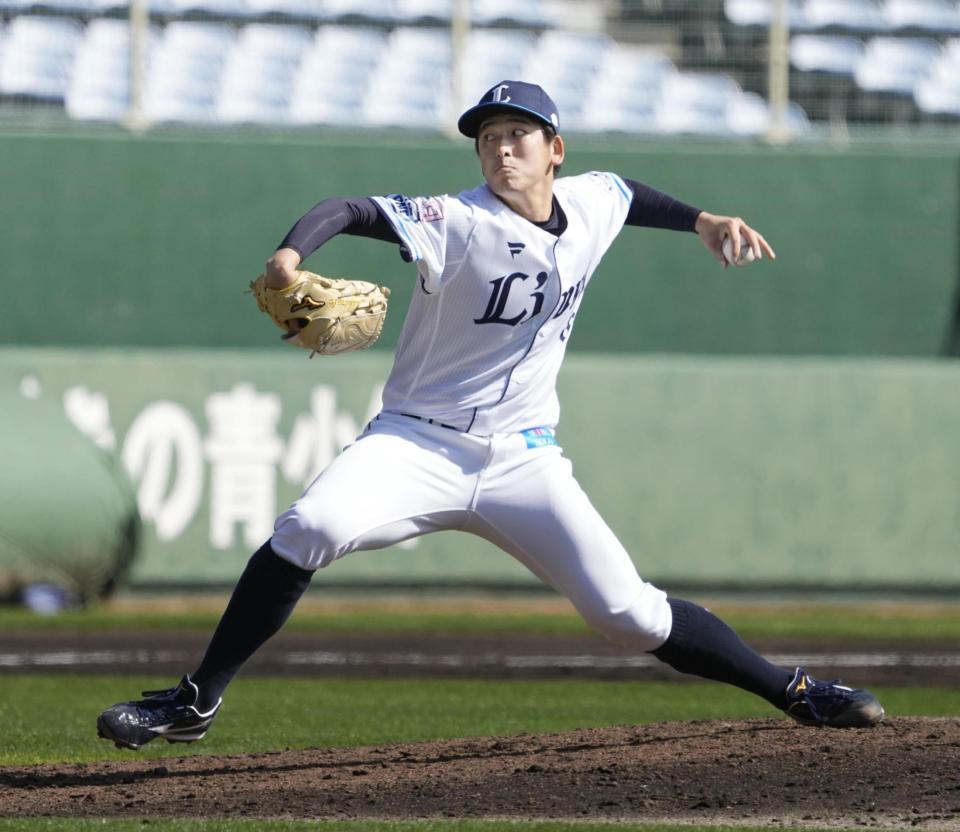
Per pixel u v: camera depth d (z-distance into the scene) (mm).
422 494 14656
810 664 33656
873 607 48719
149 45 53531
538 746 17219
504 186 14250
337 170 52656
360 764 16516
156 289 51938
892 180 54094
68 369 47250
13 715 24562
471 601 47938
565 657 35312
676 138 54344
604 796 14523
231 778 15805
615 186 15445
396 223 13938
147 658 34219
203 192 52156
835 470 49000
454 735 21625
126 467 47125
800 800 14250
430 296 14367
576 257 14680
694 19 55469
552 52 55125
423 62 54438
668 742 16922
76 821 13508
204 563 47281
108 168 51781
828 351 53844
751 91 55500
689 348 53438
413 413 14797
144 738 15047
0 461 43844
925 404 49281
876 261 54000
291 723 23391
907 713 25188
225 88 53562
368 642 38188
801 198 53875
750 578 48625
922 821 13516
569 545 14961
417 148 52875
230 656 15078
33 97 52438
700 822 13461
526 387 14836
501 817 13750
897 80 55844
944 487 49125
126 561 45812
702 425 48812
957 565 48938
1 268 51281
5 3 52531
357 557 47594
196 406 47594
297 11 54375
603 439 48531
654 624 15438
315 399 47969
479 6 54875
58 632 39375
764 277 53688
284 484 47719
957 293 54156
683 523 48594
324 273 51594
